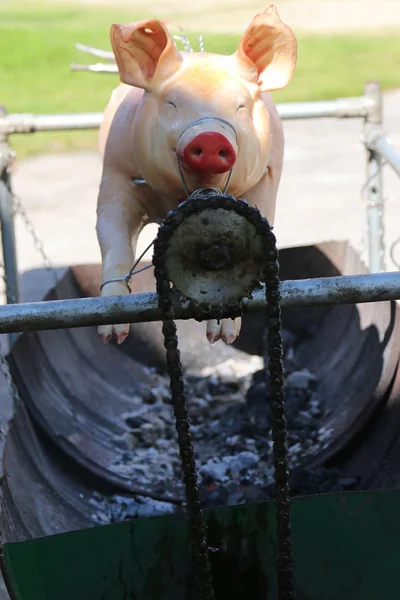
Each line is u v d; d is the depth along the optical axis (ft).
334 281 5.65
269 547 6.75
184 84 6.89
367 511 6.76
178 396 5.58
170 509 9.45
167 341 5.50
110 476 9.87
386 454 9.14
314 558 6.75
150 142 6.96
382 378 9.64
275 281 5.36
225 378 12.55
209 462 10.53
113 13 54.75
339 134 28.89
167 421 11.50
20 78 36.17
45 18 52.95
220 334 7.40
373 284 5.63
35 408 9.87
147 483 9.93
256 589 6.75
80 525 8.91
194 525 5.79
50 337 11.31
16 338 10.30
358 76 35.27
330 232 19.85
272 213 7.99
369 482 9.11
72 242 20.11
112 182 8.00
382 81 34.27
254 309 5.65
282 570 5.91
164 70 6.98
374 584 6.69
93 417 10.94
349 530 6.75
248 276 5.38
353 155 26.40
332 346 12.15
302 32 46.55
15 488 7.99
